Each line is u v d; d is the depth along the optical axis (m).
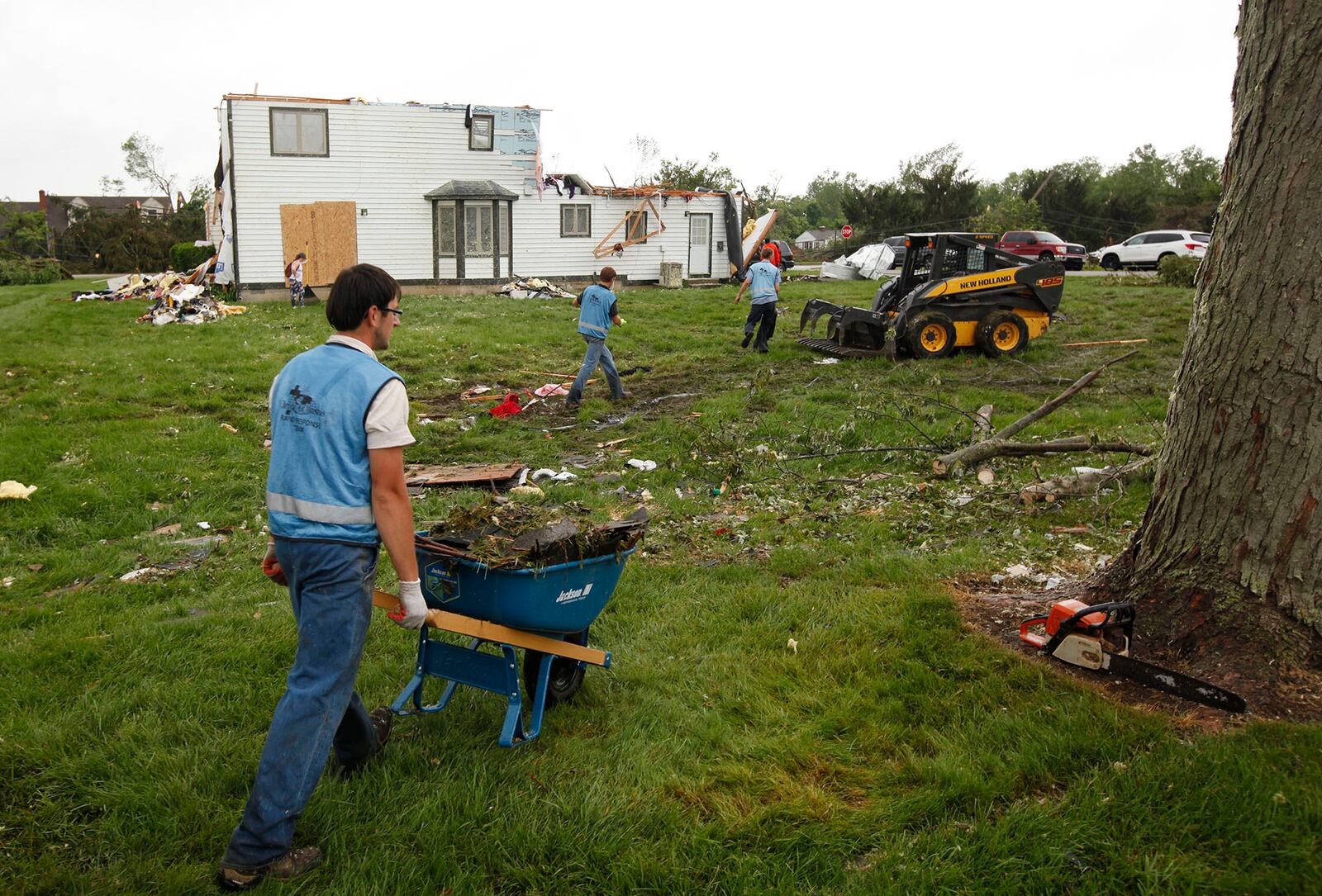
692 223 30.42
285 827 2.96
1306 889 2.79
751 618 5.20
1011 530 6.64
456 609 3.70
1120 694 4.04
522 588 3.57
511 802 3.38
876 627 4.88
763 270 15.09
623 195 29.19
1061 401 9.02
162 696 4.21
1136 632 4.30
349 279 3.17
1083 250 35.12
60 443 9.30
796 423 10.19
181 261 32.69
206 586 5.93
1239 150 4.00
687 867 3.05
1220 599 4.05
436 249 27.28
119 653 4.72
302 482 3.02
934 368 13.59
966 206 47.66
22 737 3.78
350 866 3.04
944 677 4.32
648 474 8.55
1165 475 4.38
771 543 6.54
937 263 14.53
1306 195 3.71
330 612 3.02
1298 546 3.84
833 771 3.64
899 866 3.01
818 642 4.78
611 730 3.97
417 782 3.50
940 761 3.58
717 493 7.92
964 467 8.20
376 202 26.30
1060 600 4.79
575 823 3.27
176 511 7.51
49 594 5.87
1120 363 13.84
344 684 3.07
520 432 10.34
